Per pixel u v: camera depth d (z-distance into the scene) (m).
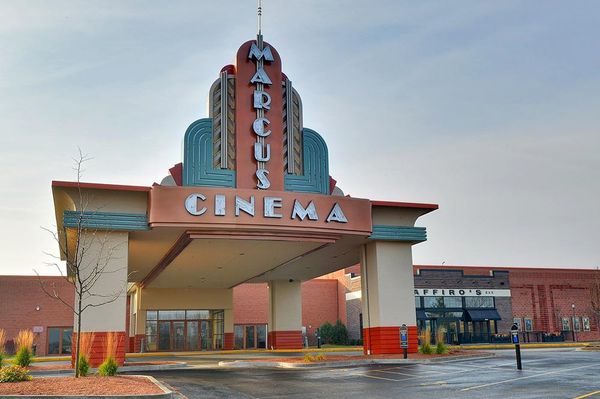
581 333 54.44
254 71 28.14
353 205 27.61
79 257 25.30
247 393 17.34
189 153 26.61
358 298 55.47
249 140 27.31
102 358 24.81
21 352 24.48
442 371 22.83
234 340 54.47
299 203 26.27
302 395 16.89
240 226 25.27
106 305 25.20
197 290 49.84
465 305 51.97
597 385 17.61
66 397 14.23
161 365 25.78
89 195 25.42
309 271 41.59
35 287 49.03
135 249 31.20
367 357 28.72
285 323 46.53
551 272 55.22
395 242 31.14
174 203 24.95
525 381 19.00
